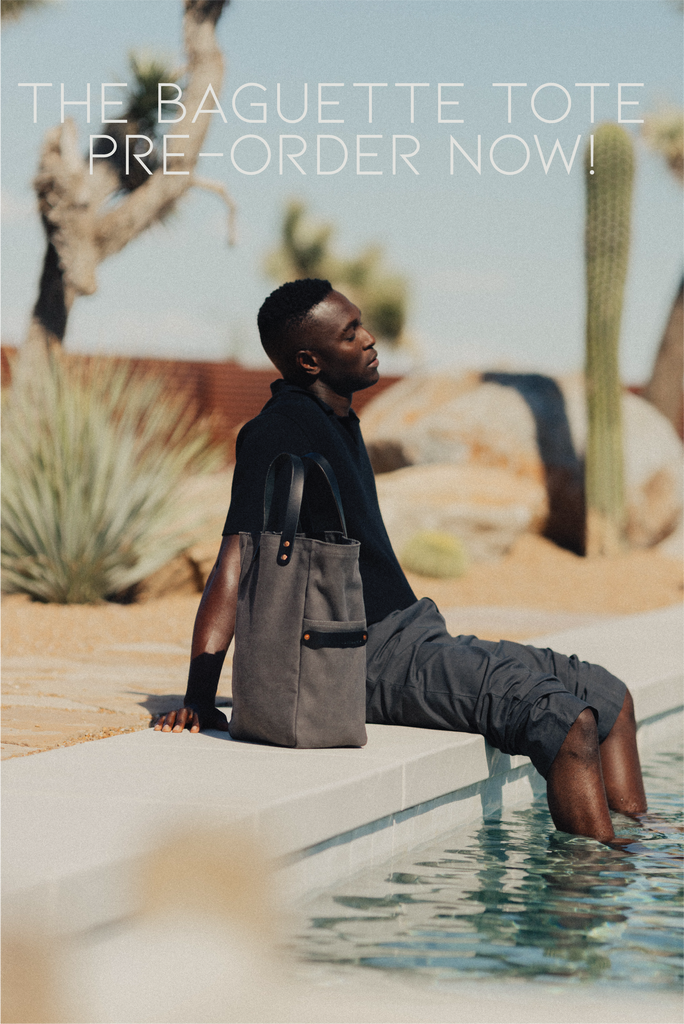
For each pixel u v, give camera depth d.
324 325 3.63
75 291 9.77
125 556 8.74
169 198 9.93
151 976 2.07
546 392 13.29
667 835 3.23
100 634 7.09
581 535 12.75
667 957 2.22
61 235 9.62
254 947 2.25
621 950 2.27
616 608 9.96
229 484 9.88
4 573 8.60
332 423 3.62
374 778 2.96
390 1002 1.97
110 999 1.96
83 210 9.62
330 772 2.94
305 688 3.25
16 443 8.91
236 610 3.38
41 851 2.20
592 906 2.57
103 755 3.17
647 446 13.33
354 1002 1.97
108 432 8.72
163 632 7.31
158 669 5.64
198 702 3.59
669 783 4.17
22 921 1.94
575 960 2.20
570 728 3.21
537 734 3.23
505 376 13.66
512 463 12.87
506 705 3.32
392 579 3.63
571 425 12.97
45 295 9.79
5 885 1.95
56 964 1.99
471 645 3.56
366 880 2.79
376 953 2.23
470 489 12.22
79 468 8.65
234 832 2.44
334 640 3.26
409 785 3.12
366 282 32.47
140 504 8.80
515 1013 1.93
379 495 11.97
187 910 2.27
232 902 2.37
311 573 3.26
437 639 3.58
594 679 3.52
